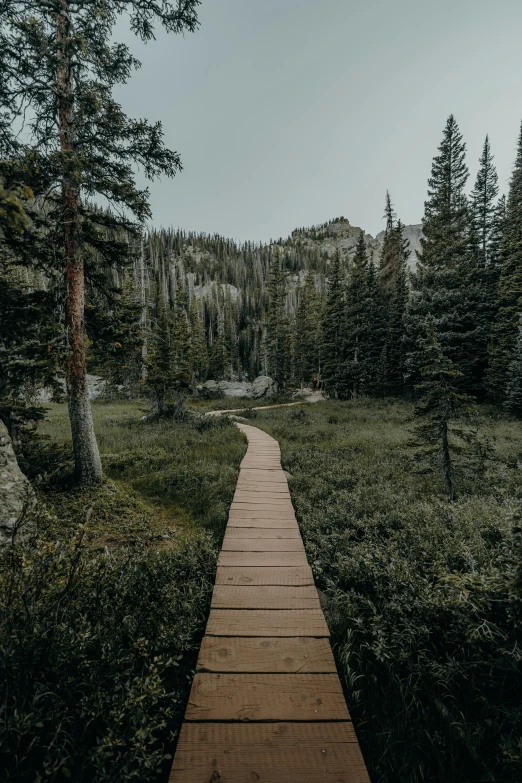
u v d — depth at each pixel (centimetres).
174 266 12825
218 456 1272
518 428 1858
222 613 409
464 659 320
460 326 2762
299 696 298
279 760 245
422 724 286
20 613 280
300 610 417
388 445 1391
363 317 3706
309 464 1117
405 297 3547
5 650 240
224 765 240
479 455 823
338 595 433
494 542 488
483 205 3319
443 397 800
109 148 795
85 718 247
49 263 800
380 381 3619
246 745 254
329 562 516
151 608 373
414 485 868
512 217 2761
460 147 2806
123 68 815
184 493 894
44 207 786
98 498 786
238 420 2481
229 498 865
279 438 1731
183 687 321
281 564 529
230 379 6912
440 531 533
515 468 982
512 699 290
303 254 18212
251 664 332
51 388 748
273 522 701
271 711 283
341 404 3303
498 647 297
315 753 250
